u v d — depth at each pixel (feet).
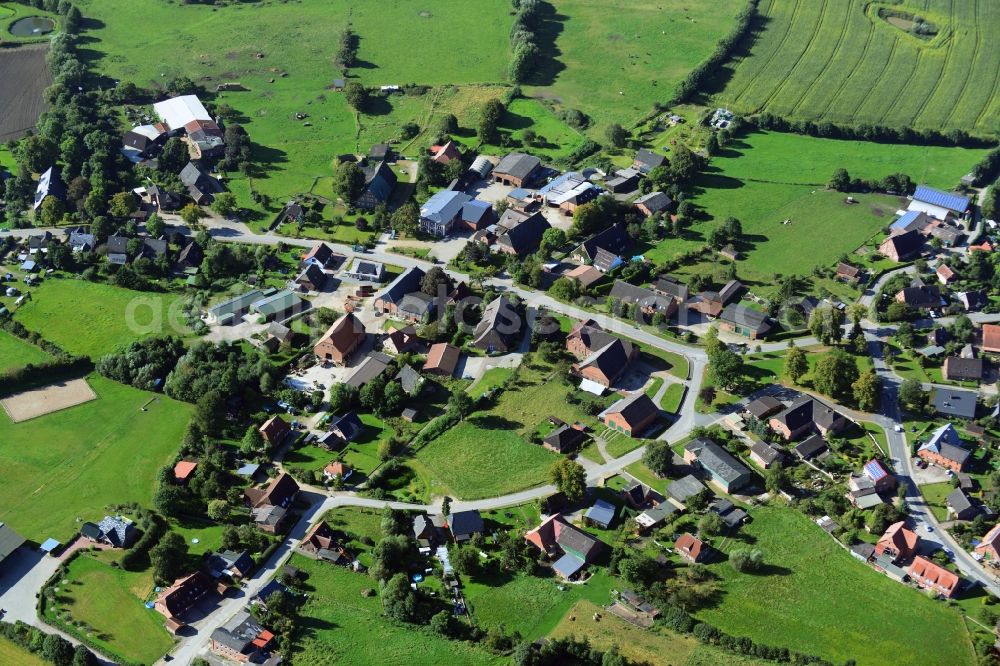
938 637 646.33
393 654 637.71
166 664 635.25
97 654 643.86
